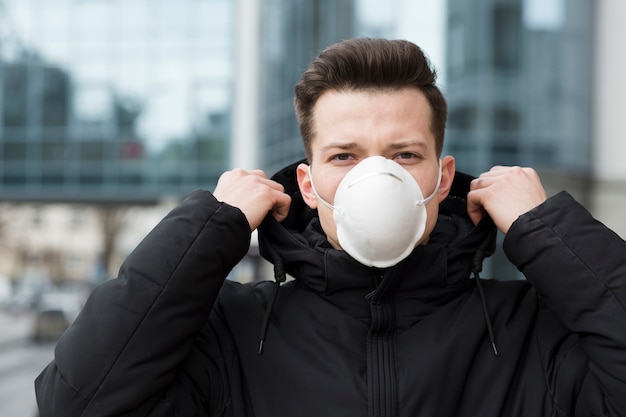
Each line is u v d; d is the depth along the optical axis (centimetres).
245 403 180
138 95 2980
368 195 165
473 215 191
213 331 188
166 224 178
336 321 180
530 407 176
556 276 172
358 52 175
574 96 1909
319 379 174
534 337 184
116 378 164
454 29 1830
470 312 182
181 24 2967
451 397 172
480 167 1833
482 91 1836
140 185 2967
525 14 1864
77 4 3016
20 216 3609
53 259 3644
